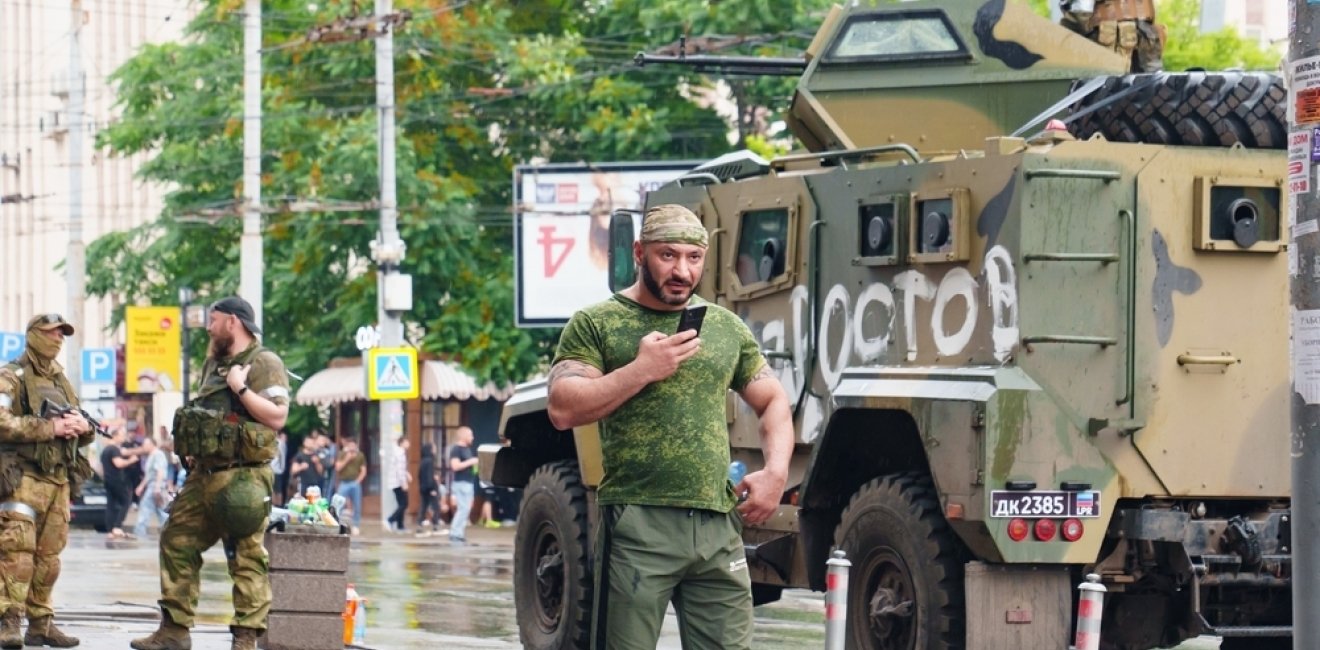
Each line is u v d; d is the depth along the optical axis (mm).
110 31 131750
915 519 22656
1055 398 21844
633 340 16500
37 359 25938
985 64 27578
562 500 28531
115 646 26906
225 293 87625
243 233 73812
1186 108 23469
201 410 24438
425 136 84125
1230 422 22484
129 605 36188
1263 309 22688
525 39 82312
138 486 79125
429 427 87375
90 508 80812
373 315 82688
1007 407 21562
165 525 25109
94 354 91625
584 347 16531
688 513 16422
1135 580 22578
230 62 90812
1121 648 23406
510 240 84500
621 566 16406
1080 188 22078
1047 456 21703
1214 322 22500
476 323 80812
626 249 29203
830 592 18922
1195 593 21984
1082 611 18734
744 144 78062
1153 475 22203
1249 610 23391
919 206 23266
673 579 16453
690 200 27844
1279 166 22734
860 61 28047
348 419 89812
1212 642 33250
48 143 140875
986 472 21516
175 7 128375
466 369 80562
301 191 81812
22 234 145125
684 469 16391
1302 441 18938
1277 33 83625
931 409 22312
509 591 43062
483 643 31391
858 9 28266
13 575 25500
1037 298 21891
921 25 27922
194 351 97312
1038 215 21906
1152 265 22281
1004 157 22188
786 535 25656
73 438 26156
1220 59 65125
